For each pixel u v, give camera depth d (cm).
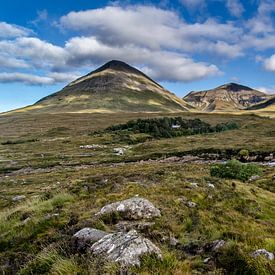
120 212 1484
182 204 1722
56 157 9394
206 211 1650
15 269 1216
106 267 948
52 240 1360
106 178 3014
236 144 9281
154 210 1514
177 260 1009
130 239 1061
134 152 9812
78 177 5391
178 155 8525
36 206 2002
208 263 1022
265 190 2767
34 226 1567
